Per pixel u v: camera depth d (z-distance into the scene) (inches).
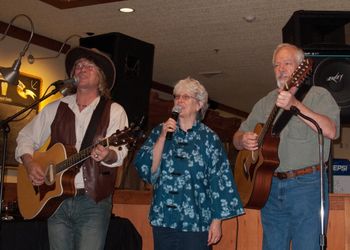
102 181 109.2
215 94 395.2
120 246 132.3
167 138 103.5
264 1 208.1
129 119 181.2
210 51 281.0
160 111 243.6
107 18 232.2
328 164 132.6
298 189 103.3
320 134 89.7
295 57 105.4
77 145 113.6
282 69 105.0
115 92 178.1
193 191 102.7
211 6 215.5
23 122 243.4
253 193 108.3
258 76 333.1
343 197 125.3
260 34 249.0
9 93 238.5
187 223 100.7
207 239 102.2
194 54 288.0
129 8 219.0
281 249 106.3
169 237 101.6
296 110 92.5
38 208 111.7
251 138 111.3
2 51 239.9
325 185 99.4
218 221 103.1
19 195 120.4
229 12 221.5
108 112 114.6
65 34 256.8
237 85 361.7
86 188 108.0
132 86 183.9
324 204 94.3
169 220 101.2
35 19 236.1
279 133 108.0
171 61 304.7
